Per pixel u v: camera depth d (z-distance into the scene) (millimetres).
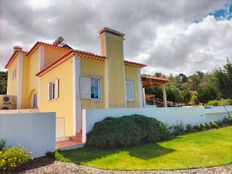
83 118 9930
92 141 9000
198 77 72625
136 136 9383
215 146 9117
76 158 7426
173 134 12852
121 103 14227
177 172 5836
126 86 15438
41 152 8000
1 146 6902
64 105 13055
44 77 16906
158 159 7141
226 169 6062
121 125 9461
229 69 25719
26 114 7832
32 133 7891
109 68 13906
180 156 7504
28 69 22422
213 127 15789
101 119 10492
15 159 6238
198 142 10039
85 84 12344
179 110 14734
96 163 6770
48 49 19484
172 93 34938
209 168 6180
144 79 18031
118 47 14906
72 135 11695
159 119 13258
